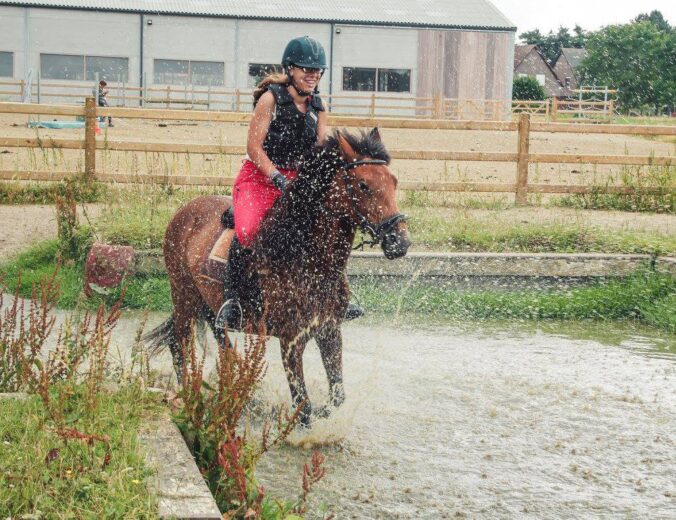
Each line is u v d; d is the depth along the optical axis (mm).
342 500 4430
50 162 16750
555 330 8328
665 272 9328
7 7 34812
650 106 76938
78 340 5277
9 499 3316
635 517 4324
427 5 39594
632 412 5902
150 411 4359
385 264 9156
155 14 35531
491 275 9320
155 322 7938
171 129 27594
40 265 9539
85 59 35531
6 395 4488
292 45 4992
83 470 3537
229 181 12961
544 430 5523
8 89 35344
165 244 5867
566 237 10344
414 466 4898
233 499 3783
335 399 5195
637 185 14000
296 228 4777
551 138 28766
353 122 13867
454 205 13211
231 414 4164
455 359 7145
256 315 5094
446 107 37844
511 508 4398
